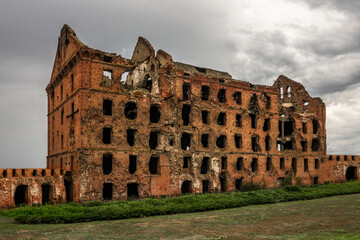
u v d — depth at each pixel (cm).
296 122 5925
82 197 3747
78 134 3888
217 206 3306
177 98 4712
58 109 4750
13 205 3378
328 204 3572
